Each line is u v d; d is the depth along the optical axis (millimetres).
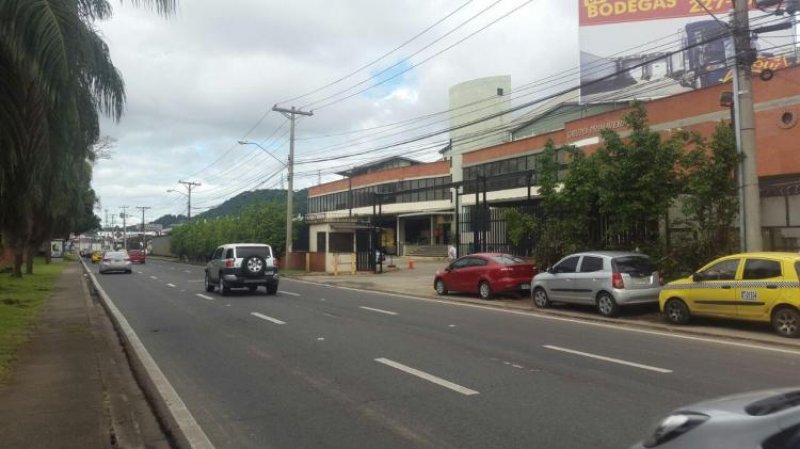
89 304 19062
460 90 55375
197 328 13656
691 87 37594
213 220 61219
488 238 25109
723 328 12570
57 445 5648
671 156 15562
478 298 20016
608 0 42062
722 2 38594
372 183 65062
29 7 8750
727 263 12484
